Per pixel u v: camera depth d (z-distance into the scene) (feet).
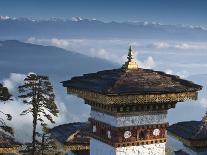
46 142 127.03
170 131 97.66
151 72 65.67
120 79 61.67
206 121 95.55
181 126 97.55
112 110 61.41
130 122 62.03
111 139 62.18
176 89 62.75
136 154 62.64
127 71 64.18
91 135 67.36
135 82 61.98
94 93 61.72
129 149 62.13
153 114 63.36
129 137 62.08
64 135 111.75
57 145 115.24
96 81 64.64
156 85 62.64
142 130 62.80
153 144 63.46
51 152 126.11
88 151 109.60
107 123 63.26
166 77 65.41
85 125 111.24
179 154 93.04
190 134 93.04
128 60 65.26
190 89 63.46
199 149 93.20
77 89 65.41
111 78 63.26
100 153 65.16
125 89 60.18
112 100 59.36
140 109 62.44
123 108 61.41
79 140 109.29
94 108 66.28
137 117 62.39
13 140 101.04
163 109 63.82
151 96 61.41
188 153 94.32
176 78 66.28
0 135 101.09
